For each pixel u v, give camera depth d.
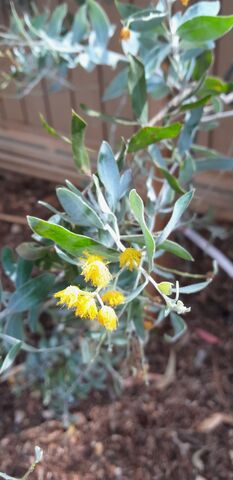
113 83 0.28
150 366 0.35
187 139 0.25
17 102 0.41
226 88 0.25
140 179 0.33
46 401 0.32
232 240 0.40
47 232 0.18
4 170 0.46
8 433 0.32
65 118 0.41
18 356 0.35
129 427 0.32
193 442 0.32
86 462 0.31
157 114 0.27
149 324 0.29
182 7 0.29
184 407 0.33
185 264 0.39
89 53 0.29
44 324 0.36
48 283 0.24
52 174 0.44
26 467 0.31
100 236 0.20
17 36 0.31
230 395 0.34
